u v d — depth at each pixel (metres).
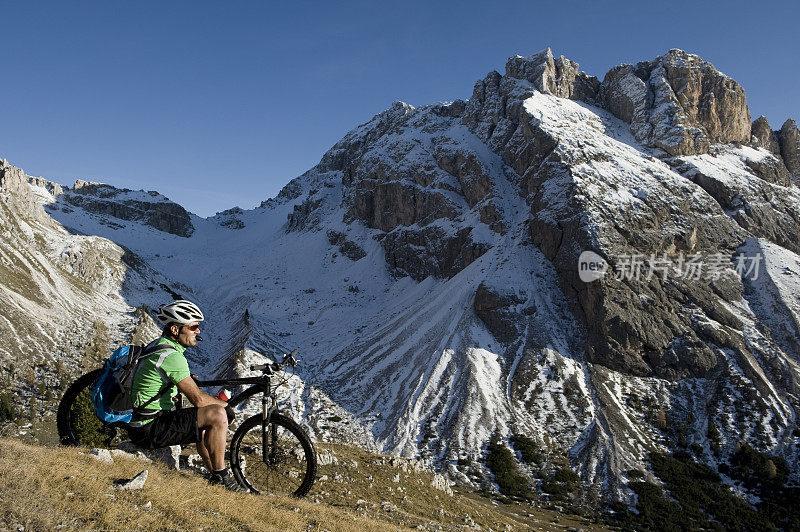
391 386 101.62
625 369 100.62
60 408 10.48
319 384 107.25
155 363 8.86
